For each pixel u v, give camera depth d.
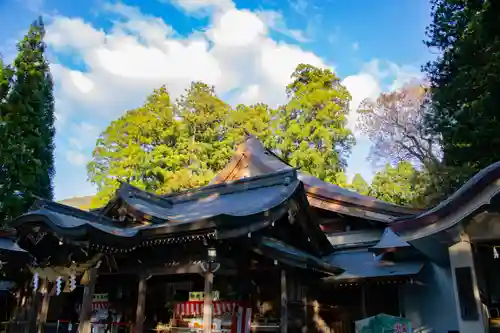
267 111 43.50
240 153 23.77
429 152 30.89
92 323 13.69
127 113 38.81
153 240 10.48
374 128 35.78
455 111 17.62
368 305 14.12
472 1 17.42
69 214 11.76
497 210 7.86
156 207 14.42
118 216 13.00
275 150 37.41
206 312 9.33
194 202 16.22
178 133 38.88
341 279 13.55
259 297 12.23
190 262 10.34
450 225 7.95
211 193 16.36
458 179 18.06
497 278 9.27
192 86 42.28
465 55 15.80
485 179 7.53
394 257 14.15
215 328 11.05
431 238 8.43
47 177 29.12
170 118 39.22
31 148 21.08
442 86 19.27
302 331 12.38
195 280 12.98
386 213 16.81
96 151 37.38
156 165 35.28
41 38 22.95
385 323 9.85
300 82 38.47
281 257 10.93
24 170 20.34
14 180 20.05
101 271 11.87
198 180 32.00
